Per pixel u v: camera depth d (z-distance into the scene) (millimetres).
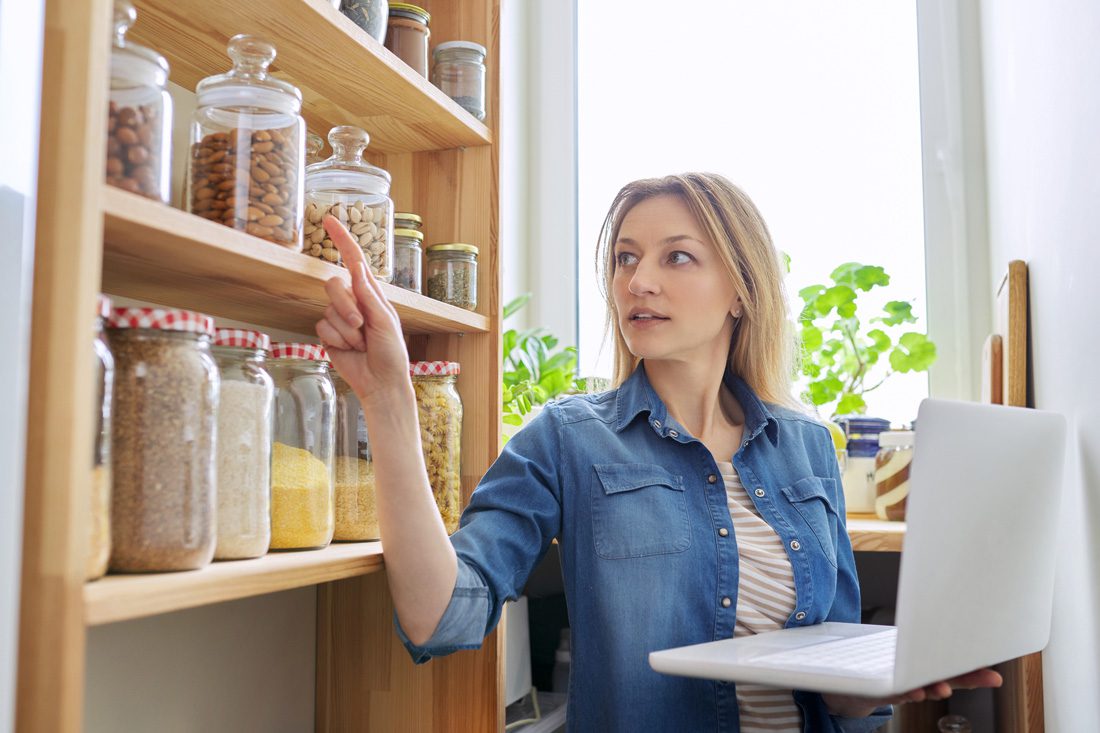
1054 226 1209
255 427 850
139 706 1004
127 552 699
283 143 847
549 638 1771
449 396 1218
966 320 1936
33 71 735
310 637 1293
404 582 952
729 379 1354
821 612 1175
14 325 701
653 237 1222
